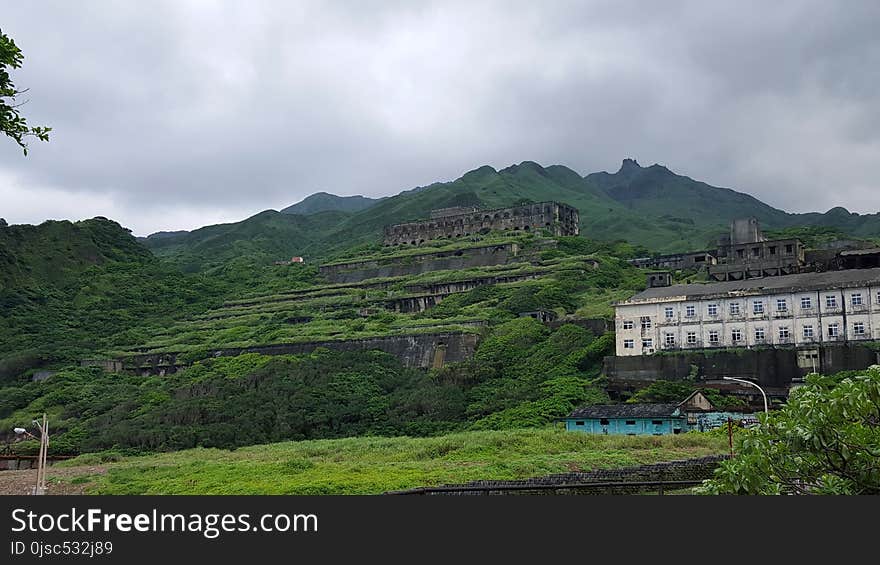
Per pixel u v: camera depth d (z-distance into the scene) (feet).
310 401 407.44
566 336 441.68
